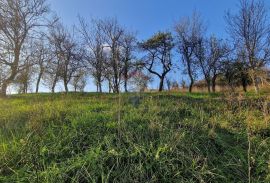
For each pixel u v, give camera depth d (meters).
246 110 8.20
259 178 4.84
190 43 30.31
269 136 6.45
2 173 5.00
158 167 4.93
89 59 28.14
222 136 6.19
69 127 6.50
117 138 5.70
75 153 5.38
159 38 34.06
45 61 27.17
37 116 7.29
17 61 24.55
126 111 7.76
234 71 28.36
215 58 28.97
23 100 14.32
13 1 24.56
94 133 6.07
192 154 5.30
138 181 4.68
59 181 4.59
